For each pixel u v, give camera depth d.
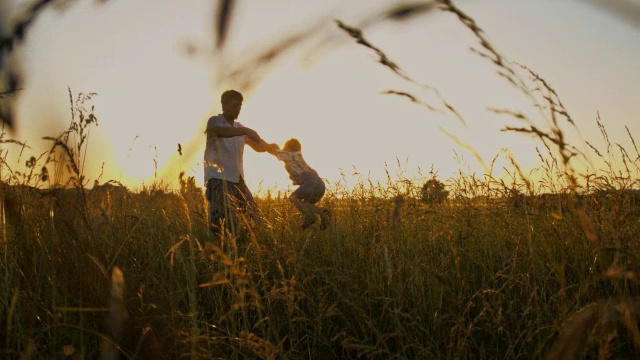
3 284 2.36
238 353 2.55
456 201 3.76
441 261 3.03
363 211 4.07
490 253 3.20
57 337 2.26
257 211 4.75
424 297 2.82
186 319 2.56
